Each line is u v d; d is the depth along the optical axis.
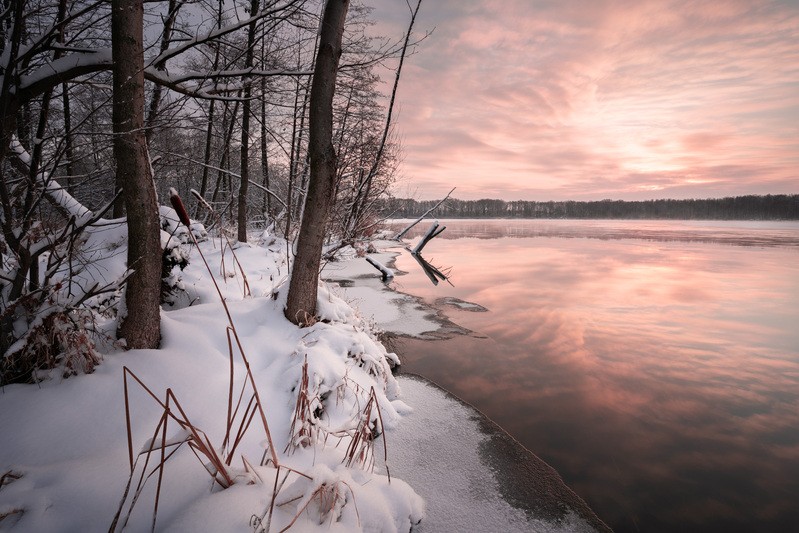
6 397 2.53
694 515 3.15
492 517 2.86
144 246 3.09
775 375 6.01
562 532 2.78
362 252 17.89
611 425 4.50
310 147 4.18
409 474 3.25
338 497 2.09
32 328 2.72
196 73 4.05
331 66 4.04
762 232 46.44
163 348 3.31
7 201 2.84
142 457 2.19
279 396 3.27
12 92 3.06
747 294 11.73
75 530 1.71
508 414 4.64
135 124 2.94
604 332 8.05
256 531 1.67
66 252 3.14
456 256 21.38
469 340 7.34
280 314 4.35
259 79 4.99
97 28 4.05
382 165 9.48
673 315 9.41
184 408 2.72
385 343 6.97
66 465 2.03
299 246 4.32
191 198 16.66
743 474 3.70
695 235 40.62
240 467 2.25
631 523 3.04
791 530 3.01
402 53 6.61
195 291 5.28
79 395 2.56
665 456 3.95
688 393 5.39
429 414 4.34
